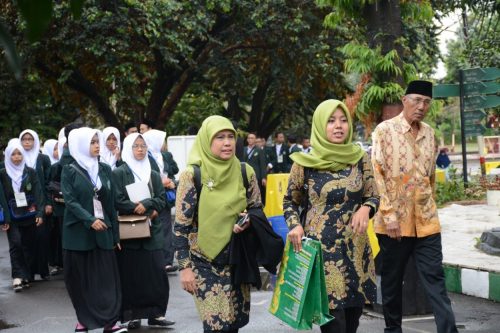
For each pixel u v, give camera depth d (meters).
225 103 34.50
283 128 33.62
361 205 4.82
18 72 1.29
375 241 6.86
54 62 20.05
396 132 5.37
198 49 22.11
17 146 9.38
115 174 6.82
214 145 4.58
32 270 9.88
